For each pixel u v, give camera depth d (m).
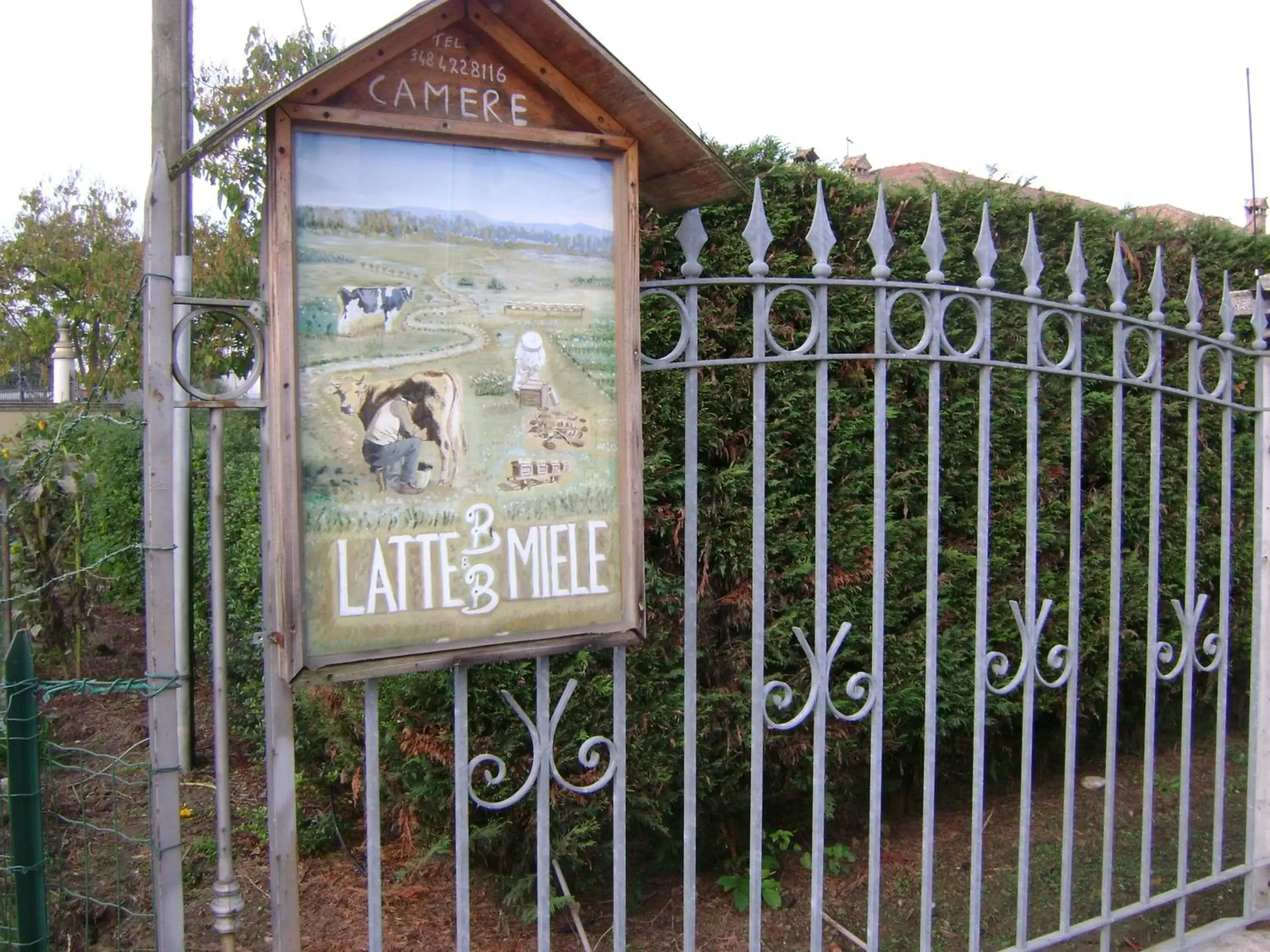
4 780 3.14
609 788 3.39
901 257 4.01
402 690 3.28
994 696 4.31
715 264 3.58
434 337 2.14
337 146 2.05
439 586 2.16
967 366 4.21
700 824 3.94
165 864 2.09
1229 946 3.31
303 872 3.93
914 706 4.00
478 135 2.14
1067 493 4.61
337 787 4.38
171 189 2.02
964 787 4.84
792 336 3.70
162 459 2.05
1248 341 5.34
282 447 2.00
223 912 2.46
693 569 2.56
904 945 3.54
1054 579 4.51
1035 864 4.19
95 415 4.99
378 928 2.22
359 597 2.09
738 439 3.68
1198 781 5.12
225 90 9.24
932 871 2.88
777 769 3.84
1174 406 5.03
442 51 2.12
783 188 3.72
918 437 4.09
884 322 2.70
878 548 2.73
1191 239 5.09
